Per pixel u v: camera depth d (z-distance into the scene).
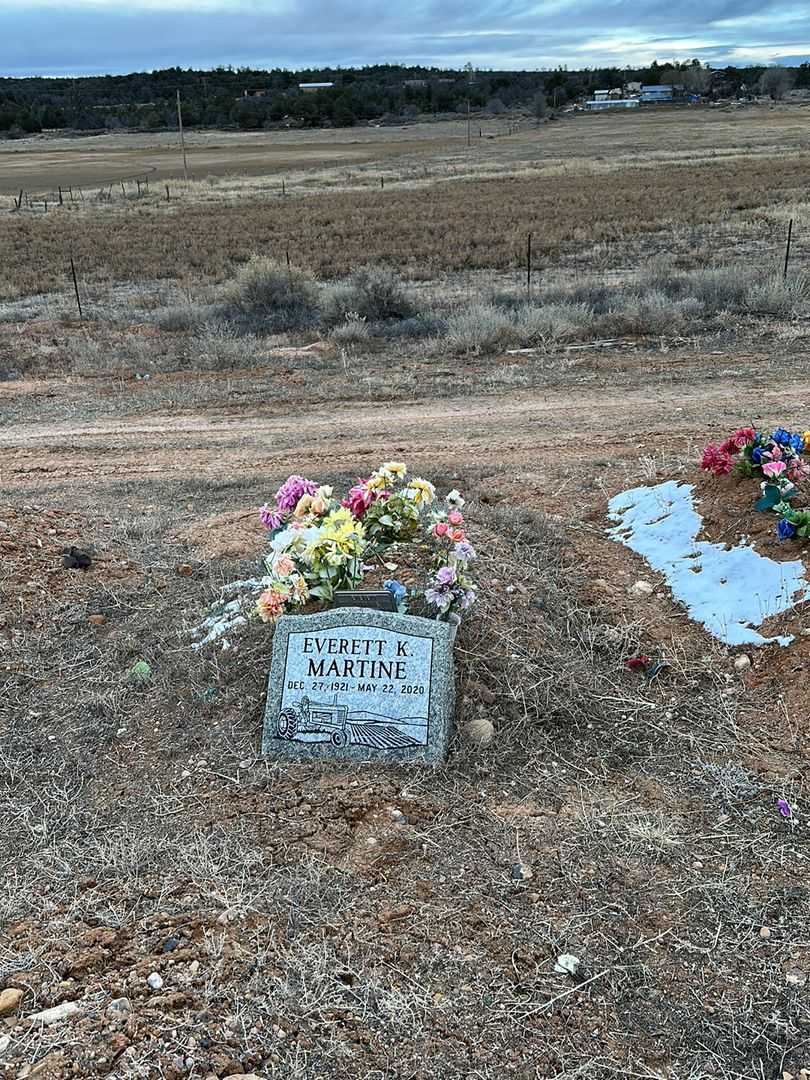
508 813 3.91
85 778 4.21
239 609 5.39
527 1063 2.86
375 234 30.50
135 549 6.70
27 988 3.07
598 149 70.62
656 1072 2.85
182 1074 2.74
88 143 109.75
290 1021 2.95
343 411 11.19
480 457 8.98
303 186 52.78
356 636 4.29
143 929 3.31
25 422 11.33
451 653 4.34
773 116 102.50
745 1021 3.01
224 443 10.08
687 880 3.57
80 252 28.98
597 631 5.25
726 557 5.66
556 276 21.11
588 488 7.67
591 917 3.39
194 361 13.98
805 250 21.75
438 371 12.83
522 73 170.38
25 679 4.99
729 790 4.06
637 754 4.32
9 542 6.20
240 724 4.45
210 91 161.75
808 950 3.26
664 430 9.52
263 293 17.98
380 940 3.27
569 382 11.89
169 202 46.34
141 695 4.80
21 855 3.75
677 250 23.77
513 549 6.17
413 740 4.15
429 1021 2.97
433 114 132.38
